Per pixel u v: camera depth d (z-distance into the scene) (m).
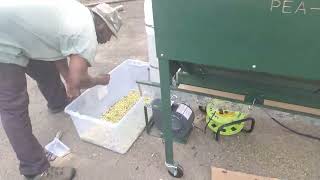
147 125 1.97
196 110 2.10
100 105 2.10
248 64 1.17
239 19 1.09
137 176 1.71
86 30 1.39
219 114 1.88
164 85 1.40
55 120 2.17
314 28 1.00
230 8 1.08
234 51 1.17
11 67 1.37
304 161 1.71
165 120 1.51
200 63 1.26
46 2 1.33
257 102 1.49
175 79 1.65
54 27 1.34
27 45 1.37
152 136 1.96
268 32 1.07
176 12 1.17
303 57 1.07
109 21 1.56
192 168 1.72
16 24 1.30
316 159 1.72
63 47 1.41
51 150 1.90
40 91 2.26
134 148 1.89
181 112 1.84
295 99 1.42
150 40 1.94
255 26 1.08
